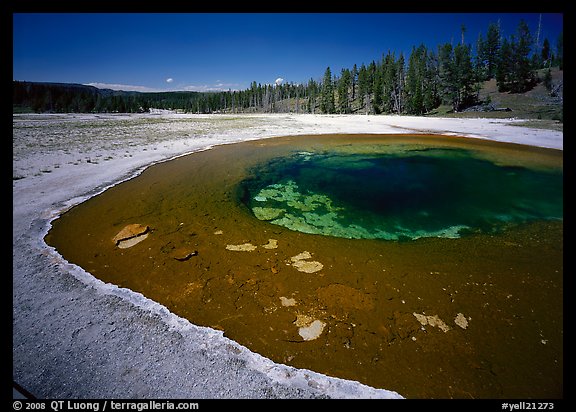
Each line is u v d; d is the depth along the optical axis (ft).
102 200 36.27
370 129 105.60
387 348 15.53
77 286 20.06
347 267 23.03
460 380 13.78
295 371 14.07
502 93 184.14
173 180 45.06
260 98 372.79
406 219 33.09
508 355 15.12
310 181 46.80
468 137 85.15
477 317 17.79
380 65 268.00
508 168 53.72
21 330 15.99
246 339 15.97
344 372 14.11
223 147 73.10
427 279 21.53
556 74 179.52
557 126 97.40
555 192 41.52
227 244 26.45
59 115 191.62
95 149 64.03
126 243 26.12
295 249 25.81
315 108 293.02
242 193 40.42
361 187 44.24
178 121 145.89
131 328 16.46
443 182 46.52
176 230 28.89
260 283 20.92
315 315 17.90
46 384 13.07
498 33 208.74
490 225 31.53
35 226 28.86
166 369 13.97
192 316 17.61
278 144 78.13
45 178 43.09
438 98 207.92
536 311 18.21
